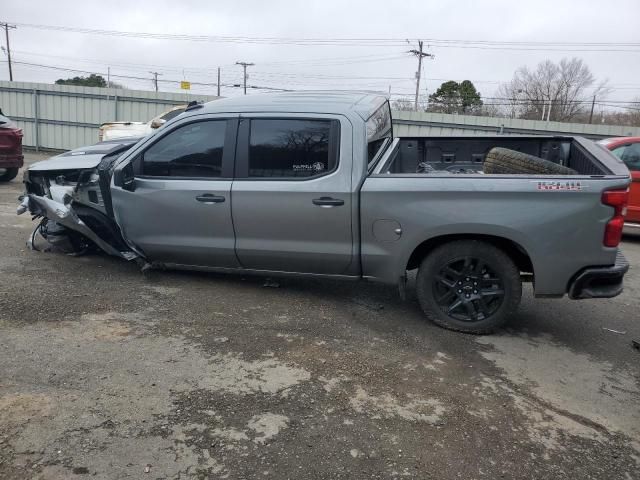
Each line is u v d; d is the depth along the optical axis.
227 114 4.67
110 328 4.15
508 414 3.25
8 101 22.14
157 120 12.64
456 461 2.79
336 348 4.00
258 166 4.59
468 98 52.91
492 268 4.23
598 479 2.71
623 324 4.86
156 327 4.21
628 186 3.92
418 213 4.19
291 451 2.80
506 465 2.78
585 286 4.01
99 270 5.52
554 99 55.62
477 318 4.35
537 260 4.02
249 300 4.88
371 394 3.38
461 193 4.08
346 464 2.72
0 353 3.69
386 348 4.04
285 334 4.20
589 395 3.54
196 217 4.77
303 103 4.61
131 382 3.39
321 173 4.41
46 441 2.80
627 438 3.08
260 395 3.31
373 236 4.36
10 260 5.71
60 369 3.51
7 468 2.60
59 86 21.38
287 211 4.48
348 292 5.21
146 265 5.19
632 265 7.14
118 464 2.66
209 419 3.04
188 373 3.53
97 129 21.41
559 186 3.92
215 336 4.10
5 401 3.13
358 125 4.38
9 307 4.43
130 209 4.98
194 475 2.60
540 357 4.07
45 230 5.95
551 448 2.94
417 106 52.47
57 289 4.91
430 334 4.34
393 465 2.73
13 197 9.56
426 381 3.59
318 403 3.25
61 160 5.91
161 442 2.83
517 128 17.03
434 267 4.33
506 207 4.01
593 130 16.58
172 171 4.85
